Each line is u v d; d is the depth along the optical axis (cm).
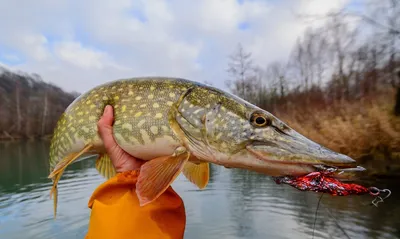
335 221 91
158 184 25
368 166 133
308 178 25
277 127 29
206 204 115
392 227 84
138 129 30
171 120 30
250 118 29
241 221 96
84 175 184
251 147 28
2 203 126
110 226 22
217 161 30
